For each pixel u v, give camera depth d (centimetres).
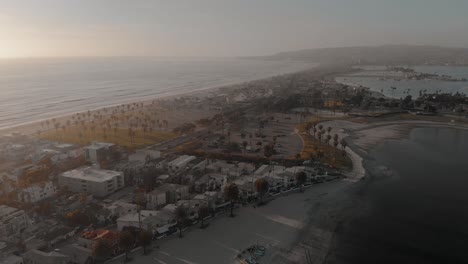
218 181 15538
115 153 19475
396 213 13062
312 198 14275
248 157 19200
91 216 12100
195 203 13075
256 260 9894
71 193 14650
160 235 11244
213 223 12138
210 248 10550
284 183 15425
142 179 15938
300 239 11138
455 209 13450
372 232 11656
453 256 10369
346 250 10575
